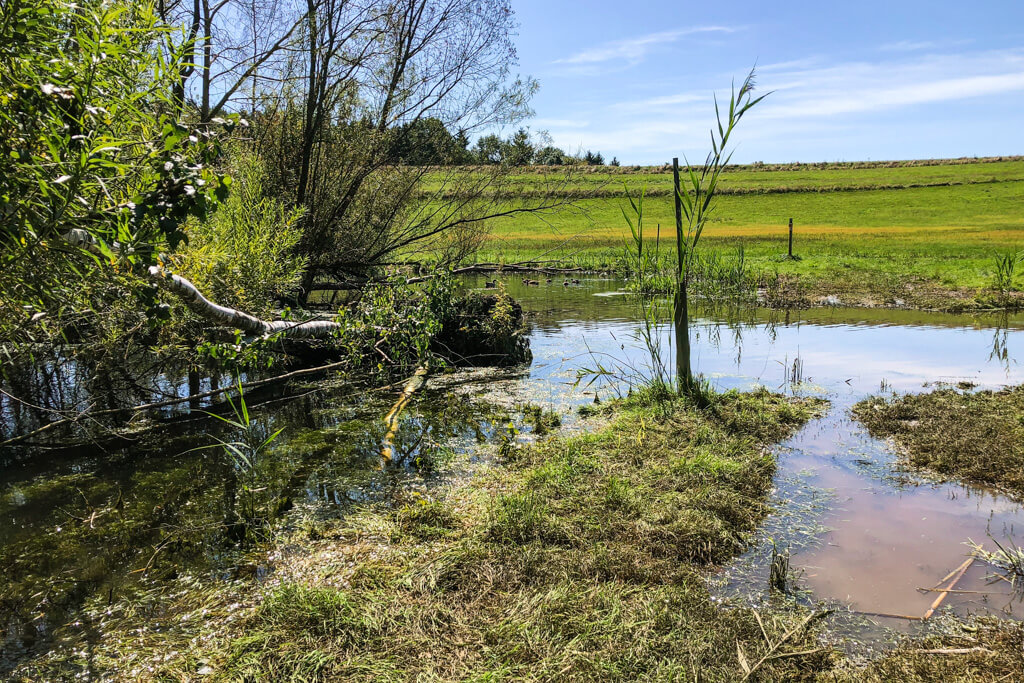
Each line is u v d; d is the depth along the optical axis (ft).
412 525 14.67
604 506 15.21
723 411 22.57
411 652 10.02
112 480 17.87
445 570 12.37
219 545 14.10
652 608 11.02
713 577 12.66
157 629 11.16
